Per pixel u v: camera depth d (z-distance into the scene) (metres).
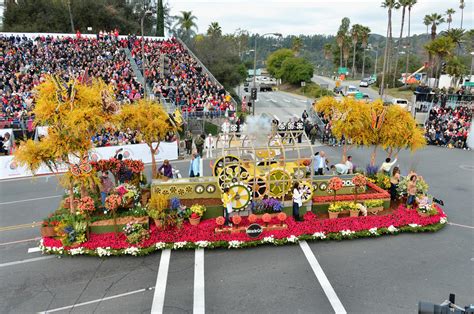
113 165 14.51
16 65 30.97
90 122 12.79
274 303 9.78
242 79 52.78
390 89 63.66
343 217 14.22
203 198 14.45
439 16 65.19
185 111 28.27
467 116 30.45
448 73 51.22
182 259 11.95
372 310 9.52
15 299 9.93
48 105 12.20
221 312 9.43
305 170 14.52
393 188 15.64
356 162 23.08
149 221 13.34
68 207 14.13
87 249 12.10
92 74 30.22
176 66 36.75
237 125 26.44
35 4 56.00
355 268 11.43
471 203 16.64
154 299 9.93
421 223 13.91
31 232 13.74
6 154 20.95
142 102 16.73
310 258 12.02
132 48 39.44
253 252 12.39
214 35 57.56
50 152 12.48
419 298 10.00
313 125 28.34
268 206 13.72
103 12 58.78
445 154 25.70
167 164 16.39
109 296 10.07
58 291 10.28
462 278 10.91
